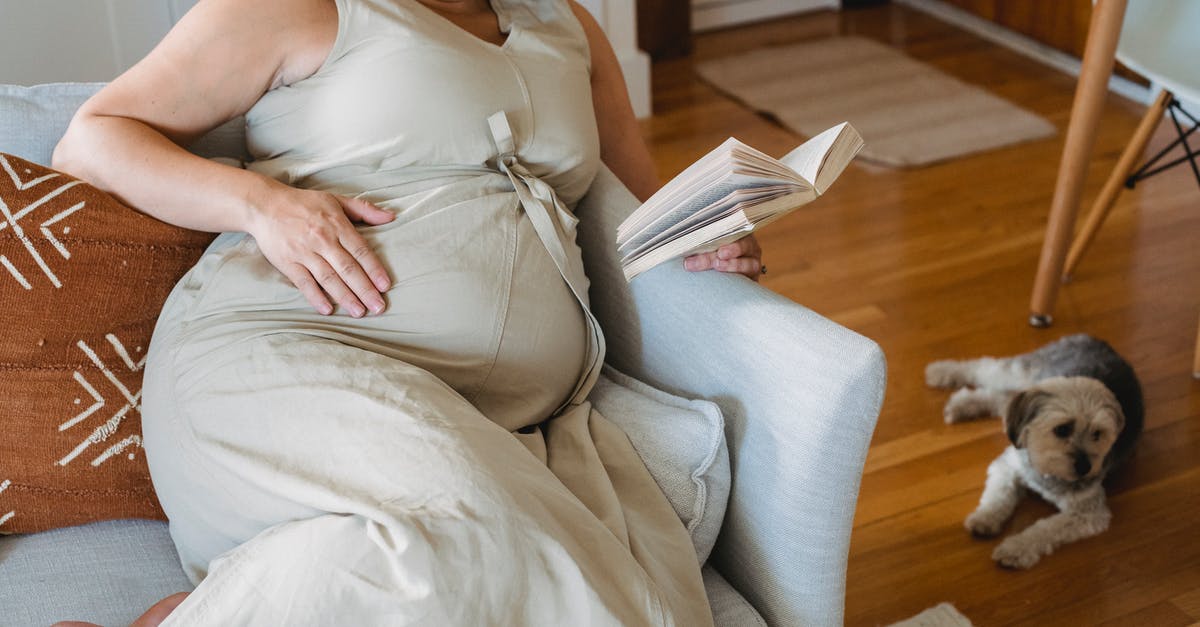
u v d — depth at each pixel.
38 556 1.22
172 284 1.27
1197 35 2.26
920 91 3.56
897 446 2.07
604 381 1.34
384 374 1.10
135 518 1.28
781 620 1.20
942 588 1.76
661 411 1.23
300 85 1.25
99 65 2.49
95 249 1.21
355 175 1.25
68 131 1.23
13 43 2.38
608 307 1.37
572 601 0.99
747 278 1.24
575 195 1.40
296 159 1.27
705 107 3.55
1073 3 3.53
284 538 0.99
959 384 2.20
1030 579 1.76
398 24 1.23
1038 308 2.37
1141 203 2.83
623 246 1.19
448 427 1.05
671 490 1.19
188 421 1.12
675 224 1.14
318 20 1.23
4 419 1.20
